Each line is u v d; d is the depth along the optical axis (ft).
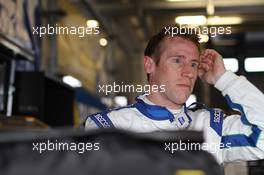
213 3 20.83
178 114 4.18
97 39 18.88
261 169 2.95
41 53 12.24
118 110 4.25
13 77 8.45
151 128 4.06
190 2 20.83
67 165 1.63
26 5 10.80
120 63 25.27
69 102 10.13
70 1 15.17
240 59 26.63
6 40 8.34
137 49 26.14
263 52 27.55
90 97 15.92
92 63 17.88
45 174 1.62
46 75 8.80
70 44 14.65
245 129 4.26
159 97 4.14
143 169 1.63
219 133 4.30
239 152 4.29
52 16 13.06
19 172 1.62
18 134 1.67
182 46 4.03
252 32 26.89
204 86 19.19
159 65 4.09
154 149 1.67
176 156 1.67
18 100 8.60
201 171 1.64
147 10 21.40
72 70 14.78
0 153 1.64
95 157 1.65
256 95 4.30
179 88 4.02
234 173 3.09
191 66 4.07
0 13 8.75
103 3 20.63
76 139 1.67
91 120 4.18
